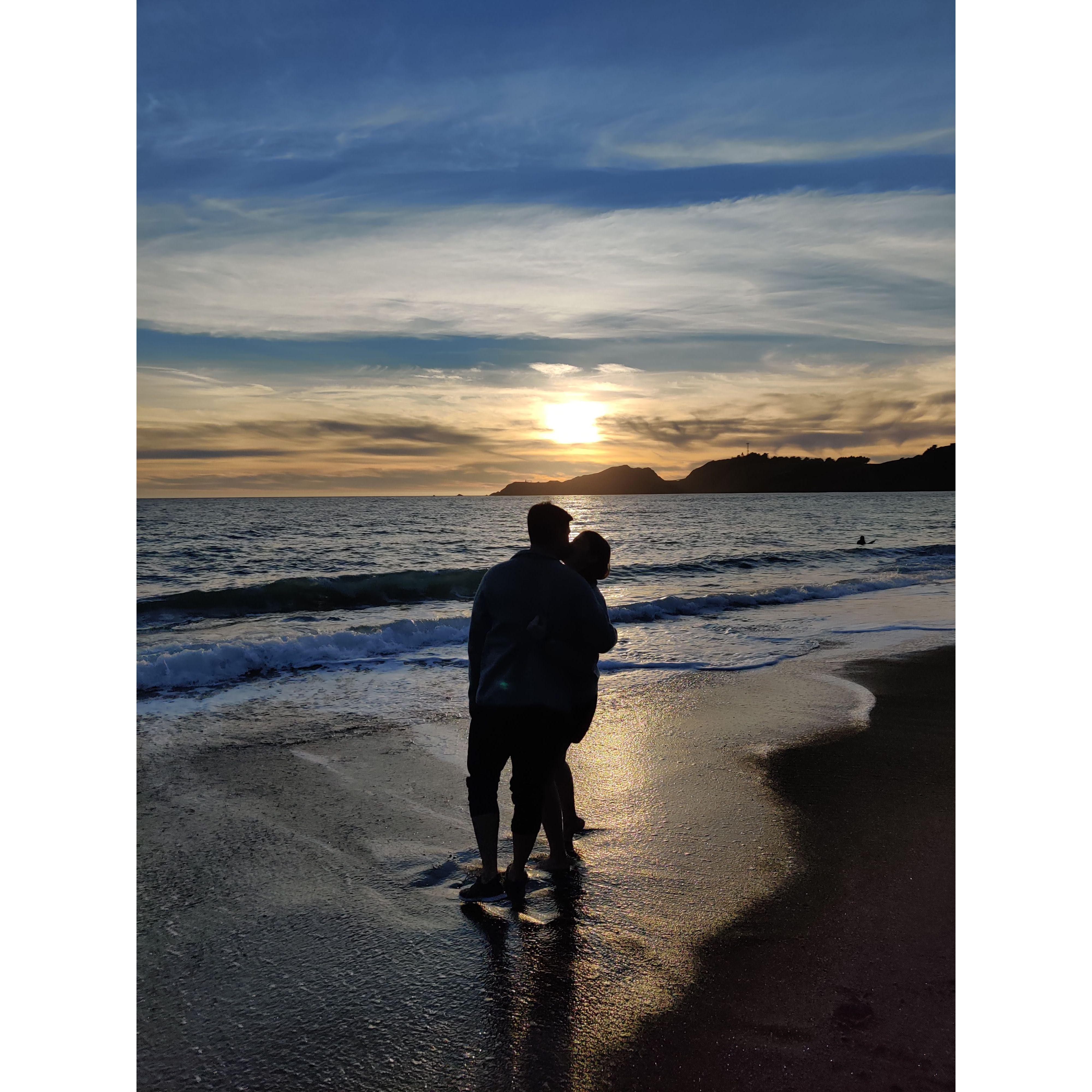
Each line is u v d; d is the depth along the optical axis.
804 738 5.36
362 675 7.30
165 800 4.14
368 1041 2.29
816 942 2.81
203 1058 2.21
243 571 22.91
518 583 3.27
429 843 3.70
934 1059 2.19
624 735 5.41
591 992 2.53
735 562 22.59
